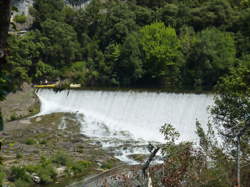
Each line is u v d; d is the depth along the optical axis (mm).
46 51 69375
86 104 51188
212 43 55781
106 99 49562
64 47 71312
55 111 51438
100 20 79812
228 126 17156
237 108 17047
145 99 46312
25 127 42750
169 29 64812
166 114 43844
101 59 67375
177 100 43562
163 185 13898
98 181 26359
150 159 14969
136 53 62156
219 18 69438
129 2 91125
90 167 30688
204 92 42562
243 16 62938
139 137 42406
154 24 67188
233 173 14914
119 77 64250
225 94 17781
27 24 80500
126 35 72438
